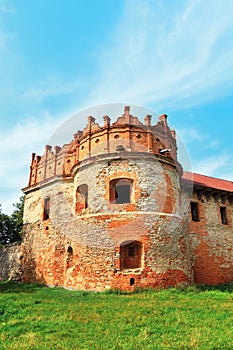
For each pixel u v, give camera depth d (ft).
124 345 19.11
